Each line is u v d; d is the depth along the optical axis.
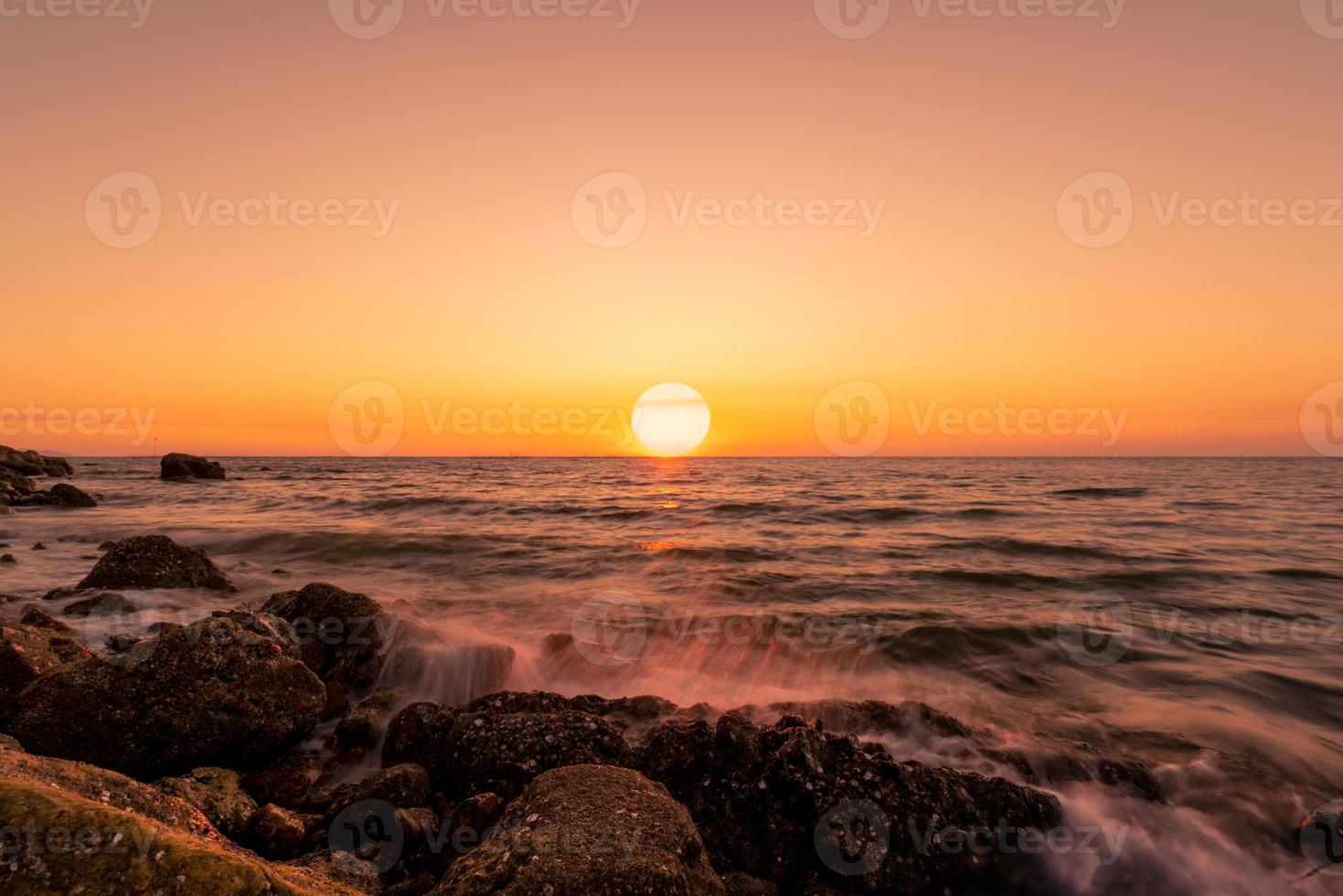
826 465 141.00
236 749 6.98
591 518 31.05
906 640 12.16
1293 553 21.31
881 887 5.48
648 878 4.29
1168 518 31.16
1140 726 8.62
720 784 6.22
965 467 121.31
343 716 8.80
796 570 18.89
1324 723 8.82
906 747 7.82
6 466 57.03
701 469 123.44
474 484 61.91
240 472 91.12
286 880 3.88
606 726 7.02
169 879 3.23
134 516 29.53
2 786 3.45
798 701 8.91
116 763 6.45
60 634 9.84
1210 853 6.01
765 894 5.27
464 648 10.20
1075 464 148.12
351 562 19.27
